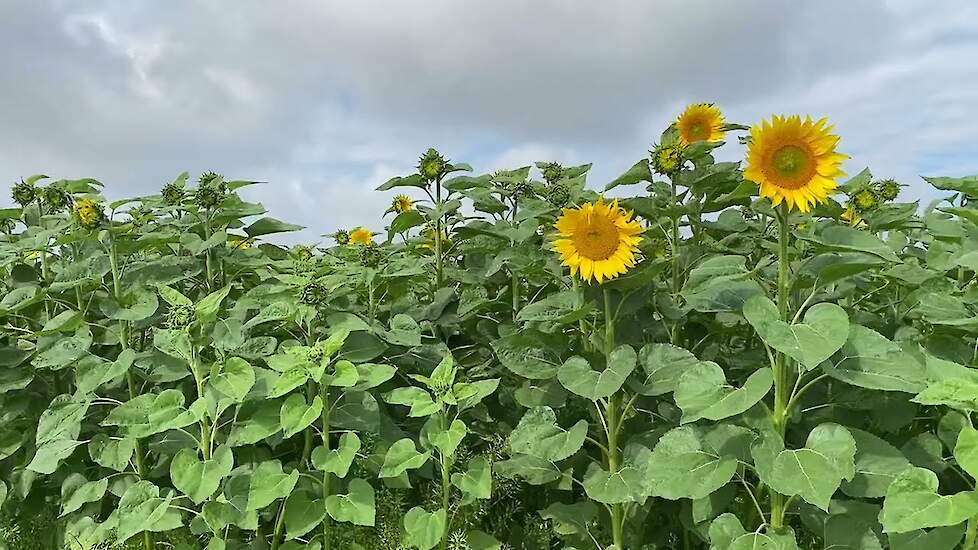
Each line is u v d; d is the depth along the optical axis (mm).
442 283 2635
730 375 1987
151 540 1868
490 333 2412
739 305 1606
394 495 1968
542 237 2357
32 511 2107
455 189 2520
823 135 1407
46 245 2029
